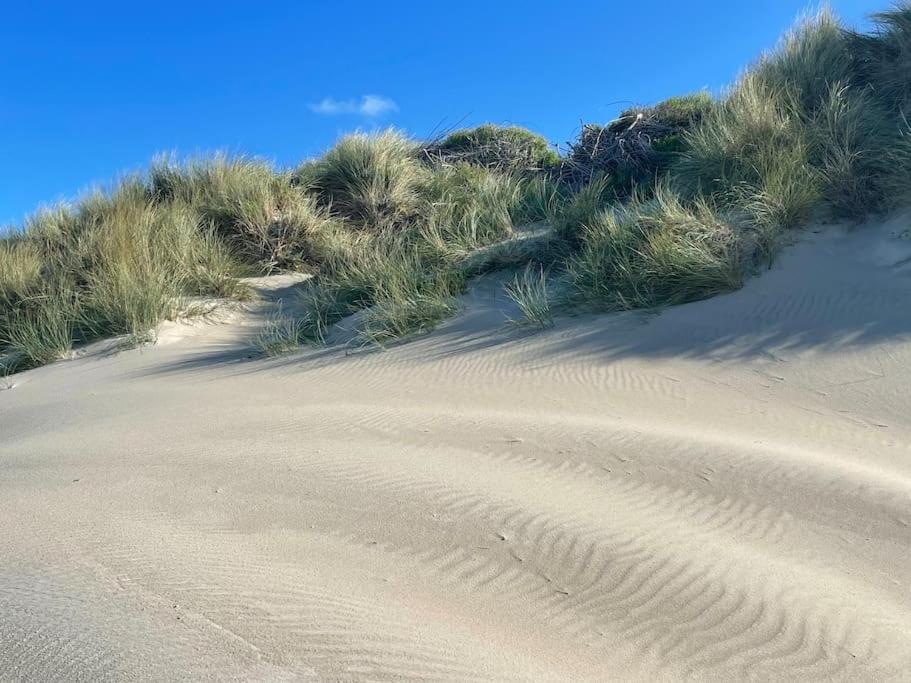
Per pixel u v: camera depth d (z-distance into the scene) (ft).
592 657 8.14
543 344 21.99
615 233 25.86
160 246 34.27
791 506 11.67
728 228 24.21
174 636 8.00
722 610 8.99
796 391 16.93
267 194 38.91
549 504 11.69
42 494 12.80
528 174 41.68
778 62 32.81
